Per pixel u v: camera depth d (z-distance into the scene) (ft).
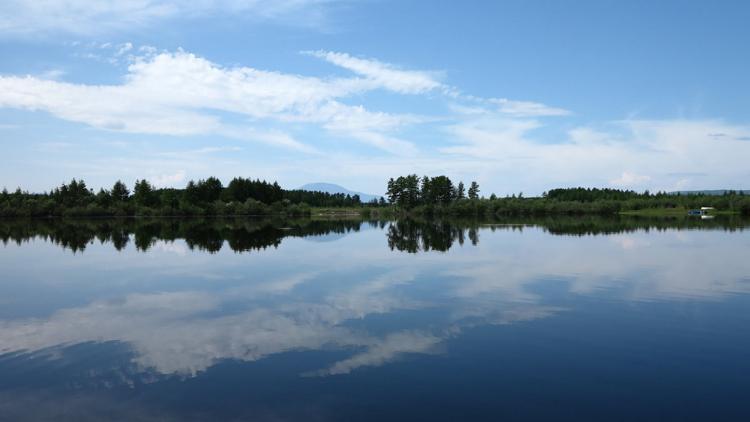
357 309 66.33
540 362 44.57
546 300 71.26
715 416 33.94
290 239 190.19
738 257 120.88
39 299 75.51
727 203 572.51
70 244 169.37
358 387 39.22
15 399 37.86
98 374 42.83
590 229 246.47
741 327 55.93
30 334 55.42
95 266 112.37
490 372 42.16
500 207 569.64
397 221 398.62
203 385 40.04
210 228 282.36
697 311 63.93
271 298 74.38
